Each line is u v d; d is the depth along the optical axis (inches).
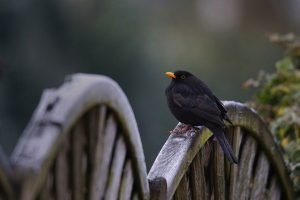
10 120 1289.4
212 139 334.0
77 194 225.5
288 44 484.7
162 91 1475.1
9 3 1375.5
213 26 2052.2
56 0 1449.3
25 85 1339.8
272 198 385.1
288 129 425.4
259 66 1870.1
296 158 407.8
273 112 456.1
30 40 1401.3
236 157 326.6
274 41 487.8
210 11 2065.7
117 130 248.5
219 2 2089.1
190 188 315.9
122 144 251.9
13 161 200.4
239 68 1868.8
